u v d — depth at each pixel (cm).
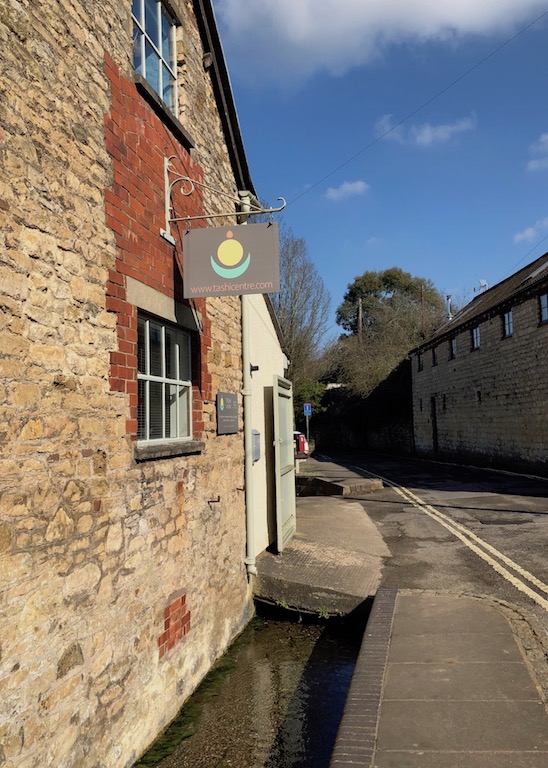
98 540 362
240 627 615
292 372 2869
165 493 461
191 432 546
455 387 2680
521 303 2003
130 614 397
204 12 617
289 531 834
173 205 520
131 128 439
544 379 1850
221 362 629
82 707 337
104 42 406
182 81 570
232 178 721
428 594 575
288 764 388
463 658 414
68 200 349
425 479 1891
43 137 328
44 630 308
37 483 308
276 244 497
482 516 1113
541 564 731
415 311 4331
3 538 281
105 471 374
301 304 2820
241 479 665
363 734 314
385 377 3809
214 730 434
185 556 494
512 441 2078
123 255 414
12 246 297
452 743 303
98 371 373
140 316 460
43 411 316
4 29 299
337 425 4591
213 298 612
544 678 382
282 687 496
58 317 334
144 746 407
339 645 574
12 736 279
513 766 281
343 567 698
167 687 446
